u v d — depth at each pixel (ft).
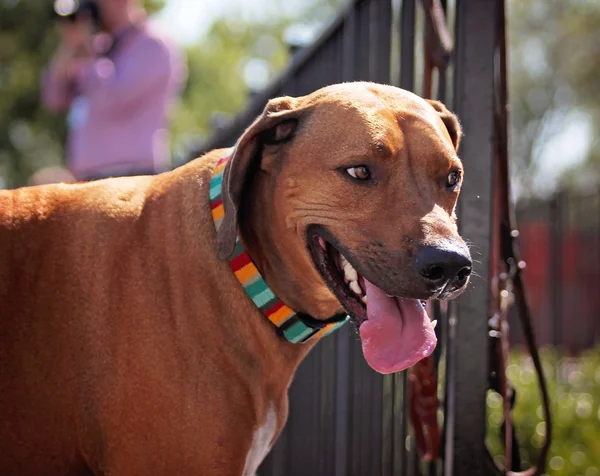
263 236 9.82
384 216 9.10
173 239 9.67
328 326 10.11
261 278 9.56
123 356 9.29
